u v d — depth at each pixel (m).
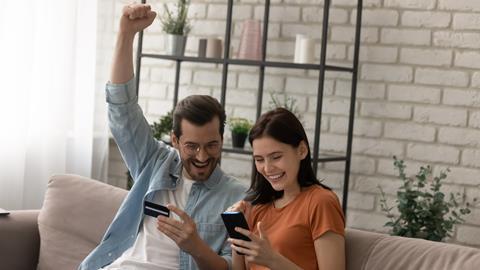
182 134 2.41
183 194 2.51
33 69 3.72
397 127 3.55
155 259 2.42
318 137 3.37
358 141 3.64
